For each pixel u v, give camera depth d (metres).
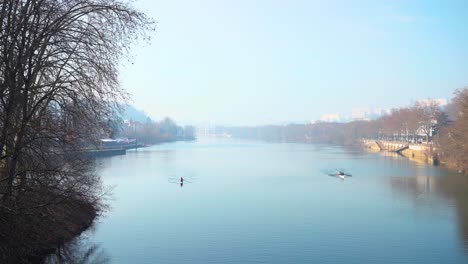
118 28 31.34
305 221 52.44
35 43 28.03
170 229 47.88
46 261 34.81
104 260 37.16
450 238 45.16
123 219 52.22
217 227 49.09
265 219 53.25
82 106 30.44
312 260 38.38
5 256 25.03
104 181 88.94
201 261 37.56
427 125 169.25
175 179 93.31
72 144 30.08
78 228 43.75
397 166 120.25
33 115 29.44
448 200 66.00
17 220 25.78
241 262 37.59
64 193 29.38
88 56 30.72
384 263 37.62
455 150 104.56
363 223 51.44
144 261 37.09
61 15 30.30
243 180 91.94
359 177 95.88
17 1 27.20
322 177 97.00
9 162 27.11
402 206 61.72
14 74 26.78
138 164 131.00
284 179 93.62
